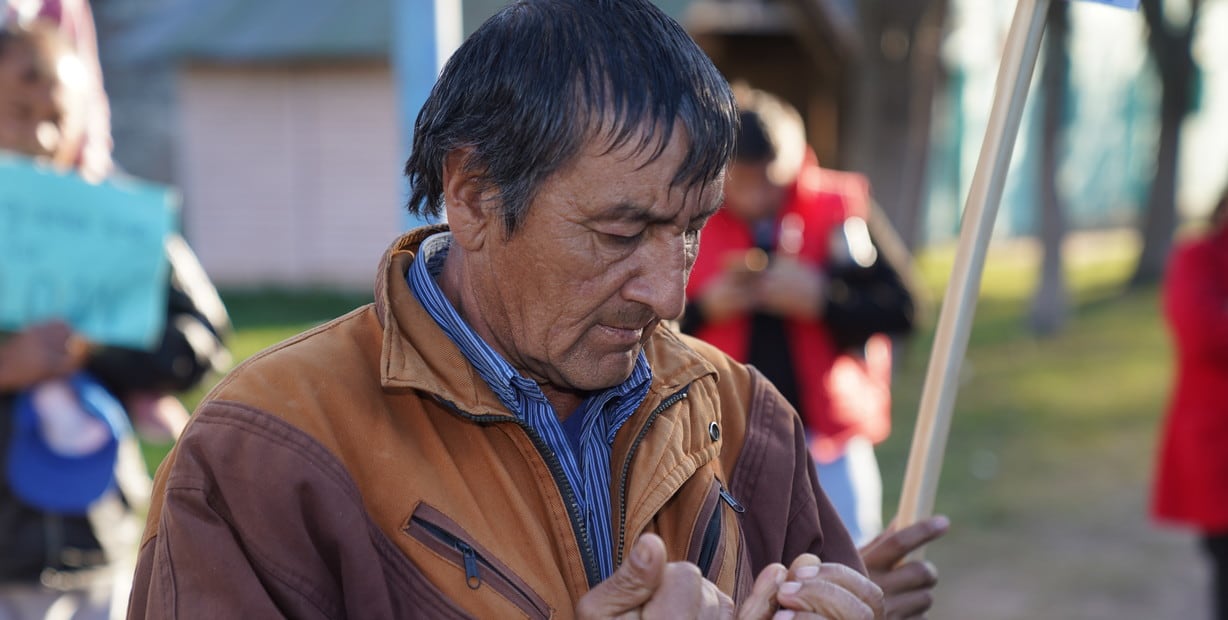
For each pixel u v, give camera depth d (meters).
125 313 2.53
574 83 1.17
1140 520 5.82
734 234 3.40
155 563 1.23
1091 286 13.24
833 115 10.62
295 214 12.10
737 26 10.16
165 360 2.64
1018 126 1.62
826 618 1.23
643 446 1.38
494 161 1.21
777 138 3.43
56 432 2.43
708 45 10.83
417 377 1.27
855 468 3.44
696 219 1.25
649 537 1.16
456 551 1.24
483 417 1.29
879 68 9.59
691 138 1.18
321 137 11.95
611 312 1.26
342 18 11.10
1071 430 7.43
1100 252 16.61
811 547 1.53
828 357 3.38
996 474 6.55
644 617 1.17
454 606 1.23
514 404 1.31
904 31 9.50
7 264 2.39
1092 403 8.09
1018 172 17.67
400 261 1.38
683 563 1.19
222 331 2.83
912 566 1.68
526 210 1.21
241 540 1.21
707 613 1.17
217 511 1.22
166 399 2.74
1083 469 6.63
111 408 2.51
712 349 1.58
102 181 2.50
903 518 1.71
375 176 11.91
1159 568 5.21
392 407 1.30
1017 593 4.92
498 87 1.20
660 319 1.31
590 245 1.21
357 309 1.40
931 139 9.88
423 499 1.25
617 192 1.18
